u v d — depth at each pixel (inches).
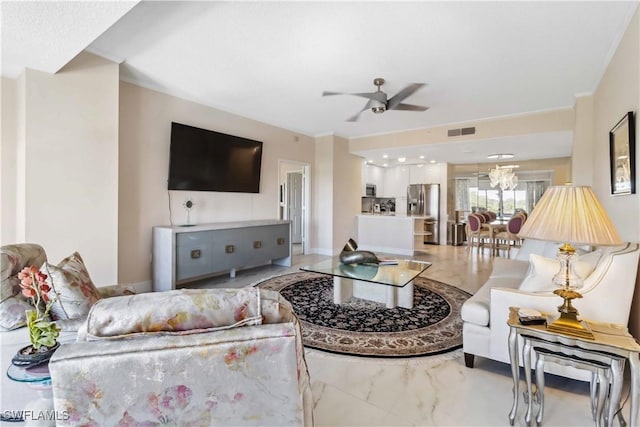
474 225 272.2
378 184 356.8
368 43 106.6
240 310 36.2
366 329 107.0
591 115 149.6
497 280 109.6
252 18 92.7
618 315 66.5
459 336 101.9
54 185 107.8
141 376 32.0
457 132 209.8
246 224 179.2
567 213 57.7
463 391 73.1
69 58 95.7
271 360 34.7
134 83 143.8
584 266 73.2
